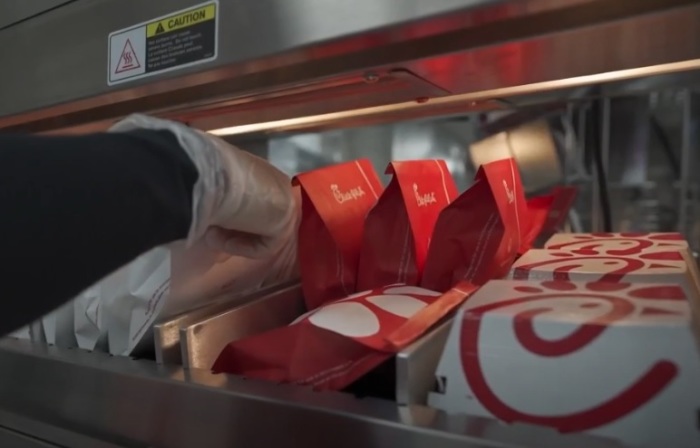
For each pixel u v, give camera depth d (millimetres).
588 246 715
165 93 800
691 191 859
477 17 489
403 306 517
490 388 409
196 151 450
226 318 569
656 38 558
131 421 520
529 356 398
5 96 818
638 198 898
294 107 888
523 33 550
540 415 391
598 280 535
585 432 375
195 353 535
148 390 504
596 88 856
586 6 508
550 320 396
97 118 921
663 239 750
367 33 518
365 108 918
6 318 340
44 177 348
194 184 440
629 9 500
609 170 914
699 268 792
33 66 777
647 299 437
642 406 364
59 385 573
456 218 563
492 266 562
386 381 470
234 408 456
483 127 996
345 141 1126
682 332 361
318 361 476
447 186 682
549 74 704
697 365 354
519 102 932
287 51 562
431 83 730
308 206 619
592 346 380
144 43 658
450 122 1022
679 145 863
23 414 612
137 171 394
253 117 980
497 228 555
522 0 458
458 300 509
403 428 379
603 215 922
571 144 936
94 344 622
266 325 623
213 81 685
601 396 375
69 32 730
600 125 913
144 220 392
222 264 604
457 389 421
